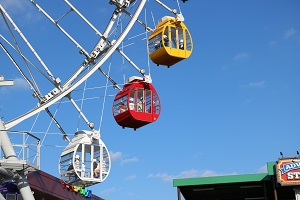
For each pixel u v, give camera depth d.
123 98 33.03
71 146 33.25
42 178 31.81
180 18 33.22
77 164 32.50
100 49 34.81
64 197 33.75
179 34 33.38
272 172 36.84
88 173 32.75
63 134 34.38
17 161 23.81
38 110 34.28
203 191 40.44
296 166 36.19
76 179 32.94
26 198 24.52
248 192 41.12
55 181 33.00
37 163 24.75
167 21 33.22
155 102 33.59
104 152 33.41
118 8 34.53
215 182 37.75
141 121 33.12
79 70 35.19
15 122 33.81
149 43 33.78
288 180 36.12
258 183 38.34
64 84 34.81
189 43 33.59
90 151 33.09
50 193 32.31
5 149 23.86
